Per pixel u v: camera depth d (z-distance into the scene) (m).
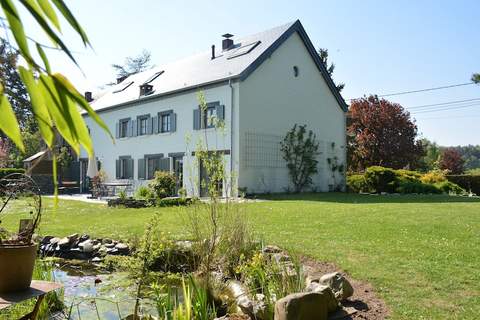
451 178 24.23
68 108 1.09
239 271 4.96
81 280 6.18
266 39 19.88
